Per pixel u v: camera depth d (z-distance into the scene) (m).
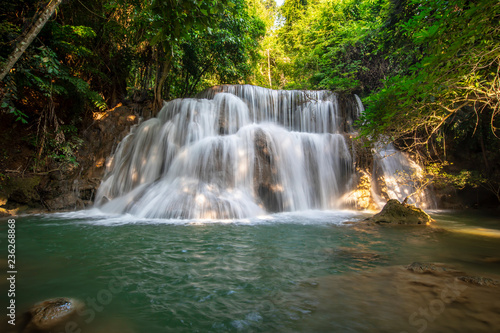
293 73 23.62
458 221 7.42
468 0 3.45
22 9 7.96
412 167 11.16
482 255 3.96
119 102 13.07
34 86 8.93
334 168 10.46
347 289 2.71
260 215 8.06
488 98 4.52
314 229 5.98
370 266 3.47
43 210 8.59
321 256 3.92
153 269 3.39
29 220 7.05
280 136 10.27
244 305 2.42
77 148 9.91
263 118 12.77
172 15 3.69
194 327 2.07
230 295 2.63
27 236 5.16
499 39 3.46
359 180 10.08
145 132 10.79
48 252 4.11
